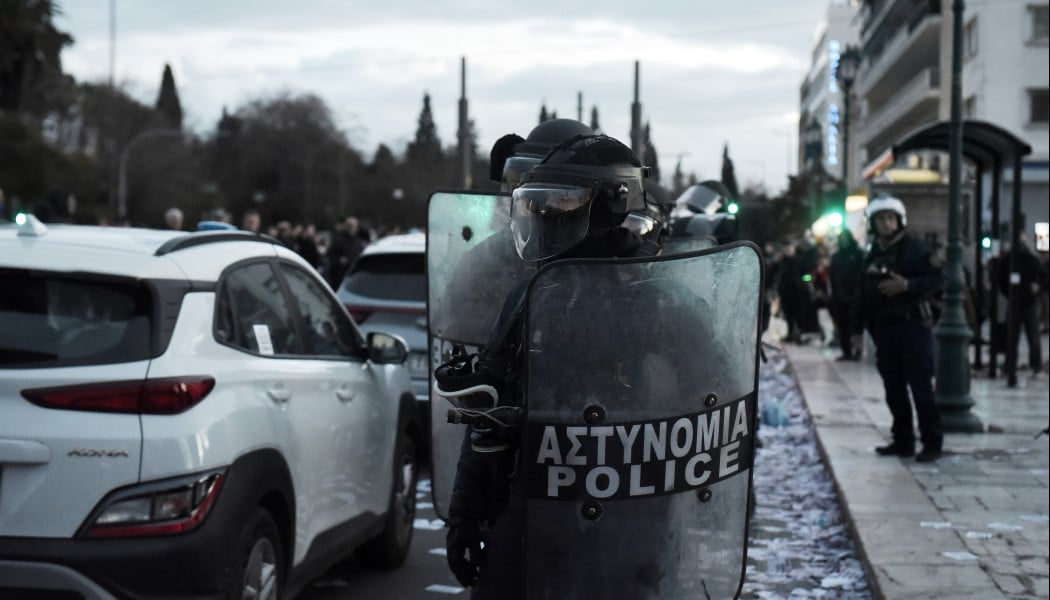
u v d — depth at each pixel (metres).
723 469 3.03
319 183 107.44
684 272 2.93
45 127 70.88
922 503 7.89
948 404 11.48
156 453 4.32
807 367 18.59
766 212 31.28
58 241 4.81
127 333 4.49
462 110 28.70
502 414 2.96
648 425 2.93
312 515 5.45
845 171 28.81
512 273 4.39
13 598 4.23
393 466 6.77
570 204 3.10
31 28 64.44
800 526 8.05
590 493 2.93
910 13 56.03
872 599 6.09
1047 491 8.36
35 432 4.25
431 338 4.57
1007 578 5.98
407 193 109.81
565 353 2.91
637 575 2.97
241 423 4.71
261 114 108.38
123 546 4.24
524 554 2.97
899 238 9.68
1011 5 46.69
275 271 5.77
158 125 83.94
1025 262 17.05
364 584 6.61
